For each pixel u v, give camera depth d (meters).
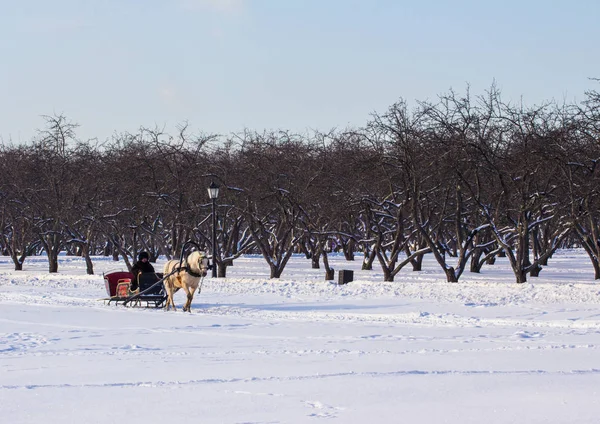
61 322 21.98
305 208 43.91
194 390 10.70
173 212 45.66
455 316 23.30
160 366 13.33
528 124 36.47
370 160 38.75
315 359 14.08
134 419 8.84
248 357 14.55
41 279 41.41
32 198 52.78
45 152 51.84
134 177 46.41
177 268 26.38
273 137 51.59
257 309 26.39
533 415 8.75
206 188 45.81
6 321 22.12
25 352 15.59
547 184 35.78
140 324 21.52
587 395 9.99
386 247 49.47
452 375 11.84
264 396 10.14
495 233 36.47
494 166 34.66
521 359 13.86
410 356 14.41
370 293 30.95
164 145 46.81
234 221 52.88
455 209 43.22
